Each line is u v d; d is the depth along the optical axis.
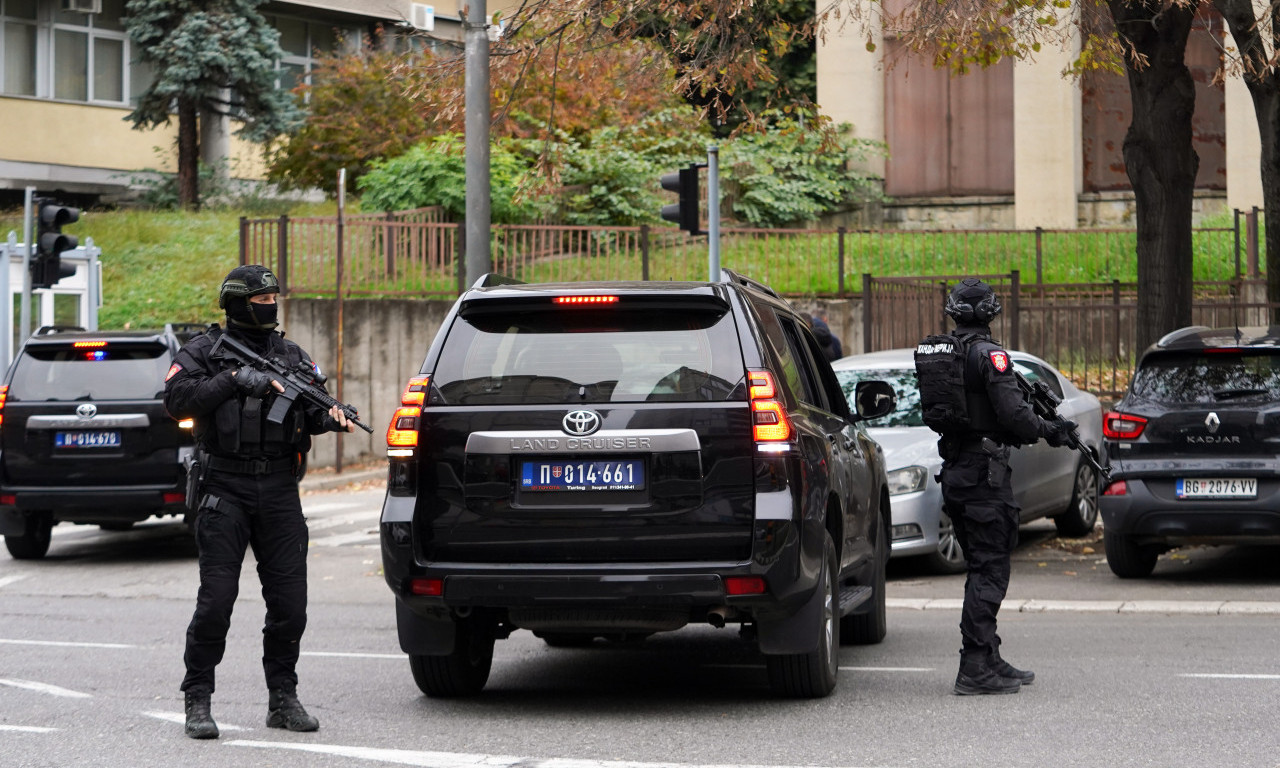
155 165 59.06
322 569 24.12
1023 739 11.10
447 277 37.94
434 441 11.98
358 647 16.58
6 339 36.50
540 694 13.52
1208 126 47.59
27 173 55.72
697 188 25.55
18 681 14.30
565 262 38.75
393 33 59.62
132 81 59.06
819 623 12.40
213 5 52.00
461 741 11.30
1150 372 20.33
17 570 24.17
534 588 11.67
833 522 13.38
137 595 21.42
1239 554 23.47
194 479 11.67
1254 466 19.28
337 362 36.88
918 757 10.54
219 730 11.73
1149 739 11.03
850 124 50.91
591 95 47.47
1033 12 25.33
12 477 24.27
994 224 49.97
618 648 16.55
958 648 15.92
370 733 11.66
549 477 11.78
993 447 13.17
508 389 11.99
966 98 50.44
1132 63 24.19
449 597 11.80
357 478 35.88
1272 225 27.33
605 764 10.38
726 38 26.45
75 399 24.31
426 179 43.34
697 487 11.66
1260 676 13.59
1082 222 48.97
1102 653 15.12
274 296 11.89
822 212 50.66
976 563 13.29
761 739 11.24
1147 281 24.92
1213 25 46.66
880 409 16.05
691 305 12.17
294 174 51.62
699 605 11.63
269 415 11.48
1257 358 19.84
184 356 11.70
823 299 39.69
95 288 38.53
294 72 61.69
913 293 36.41
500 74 26.50
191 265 45.94
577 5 25.28
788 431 11.84
